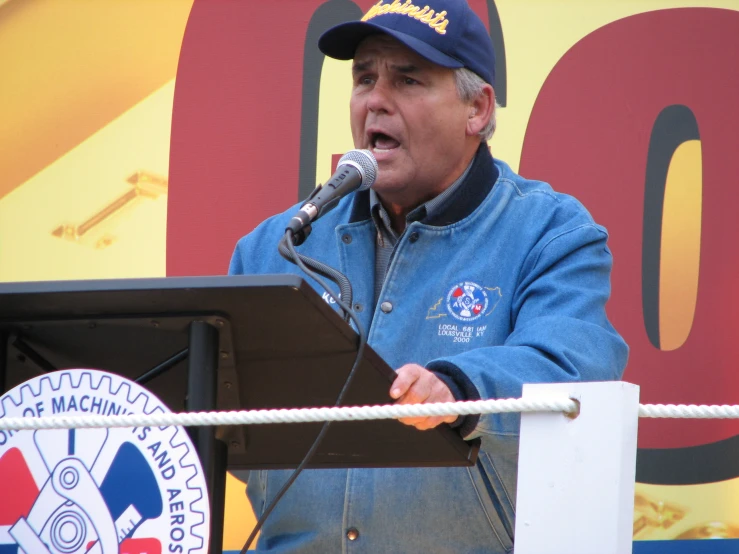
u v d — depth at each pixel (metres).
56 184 9.34
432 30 6.74
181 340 4.53
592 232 6.52
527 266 6.49
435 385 4.98
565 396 3.96
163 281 4.11
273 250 7.02
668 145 8.95
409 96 6.71
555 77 9.09
